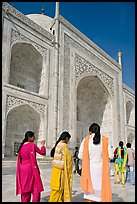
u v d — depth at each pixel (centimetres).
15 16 2031
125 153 940
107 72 3350
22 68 2338
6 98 1791
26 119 2200
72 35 2752
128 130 3666
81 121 3447
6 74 1833
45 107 2158
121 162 950
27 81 2338
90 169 437
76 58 2742
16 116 2120
